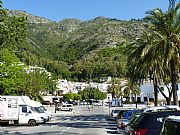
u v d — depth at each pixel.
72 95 161.88
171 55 31.75
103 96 175.62
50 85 93.69
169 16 33.25
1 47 33.81
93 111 86.19
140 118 12.01
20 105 39.38
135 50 37.19
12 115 39.03
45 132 29.17
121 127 22.91
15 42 33.56
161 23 33.41
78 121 46.97
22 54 154.25
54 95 134.25
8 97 39.41
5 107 39.16
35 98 77.56
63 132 29.05
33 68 81.50
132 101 113.31
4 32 31.09
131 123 13.08
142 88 106.12
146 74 38.03
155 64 34.84
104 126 36.78
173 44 31.78
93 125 38.56
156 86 43.53
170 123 7.82
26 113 39.28
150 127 11.36
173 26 33.06
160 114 11.64
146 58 33.88
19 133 28.33
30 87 73.19
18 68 52.91
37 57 192.12
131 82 41.38
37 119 39.31
